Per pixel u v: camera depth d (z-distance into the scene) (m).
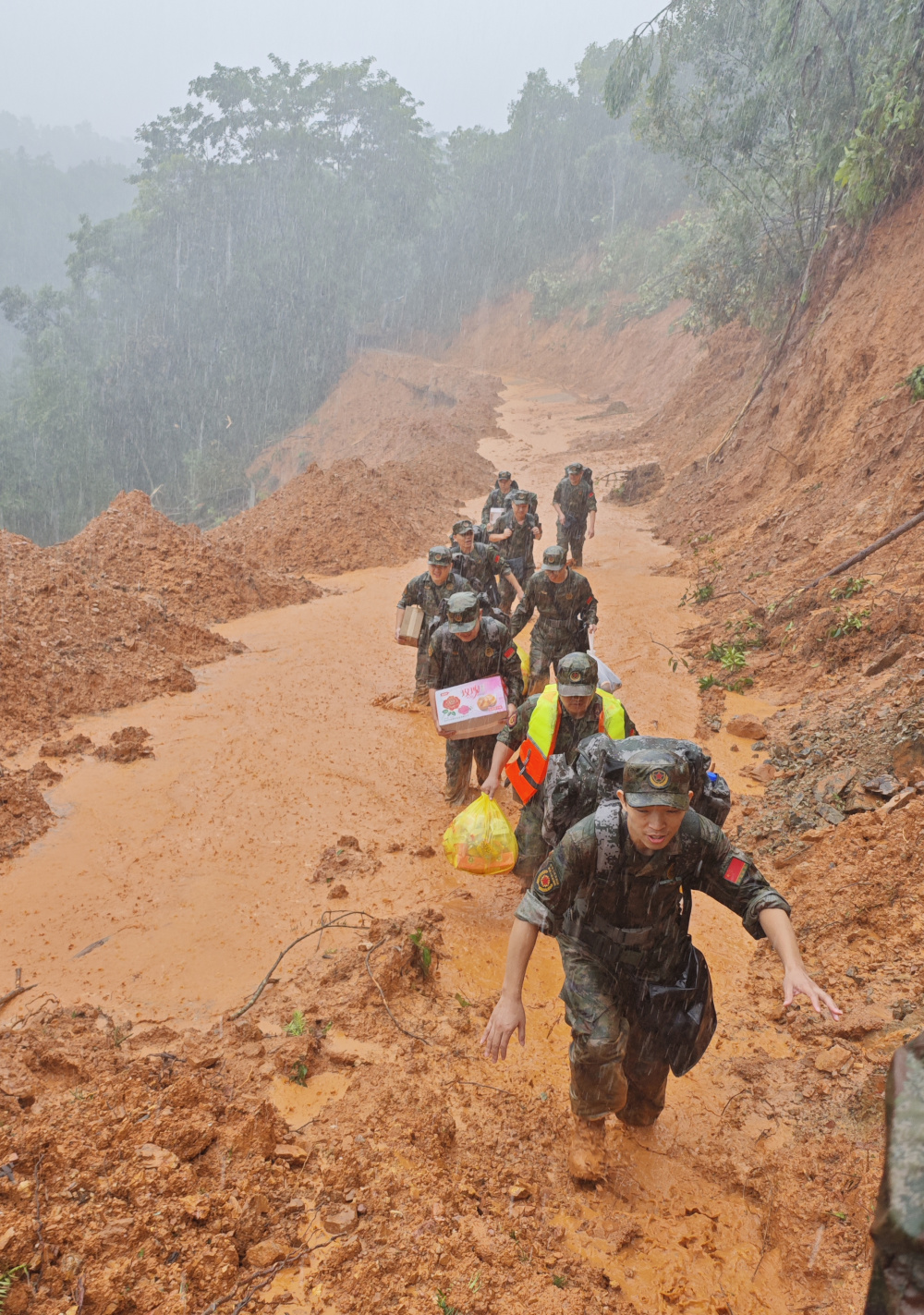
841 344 14.81
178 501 61.81
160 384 64.06
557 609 7.80
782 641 9.70
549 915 3.25
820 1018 4.28
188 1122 3.30
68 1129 3.14
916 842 5.05
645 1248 3.18
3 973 4.90
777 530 12.97
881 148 14.59
